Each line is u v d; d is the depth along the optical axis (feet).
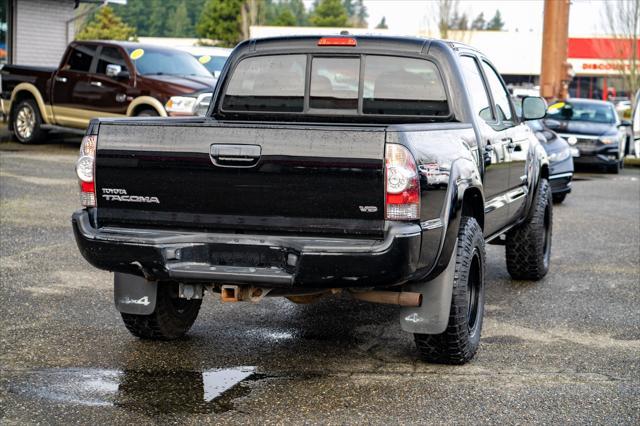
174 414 16.88
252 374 19.35
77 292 26.27
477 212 21.90
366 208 17.21
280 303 25.95
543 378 19.38
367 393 18.25
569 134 74.08
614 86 219.00
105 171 18.62
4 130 75.20
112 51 61.82
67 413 16.84
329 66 22.81
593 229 41.16
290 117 23.18
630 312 25.59
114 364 19.83
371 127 17.21
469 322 20.77
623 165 86.89
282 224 17.69
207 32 266.16
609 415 17.16
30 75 65.05
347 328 23.32
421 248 17.69
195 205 18.12
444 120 22.13
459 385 18.83
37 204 41.27
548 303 26.63
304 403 17.60
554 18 88.17
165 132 18.10
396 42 22.43
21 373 19.08
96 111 61.87
